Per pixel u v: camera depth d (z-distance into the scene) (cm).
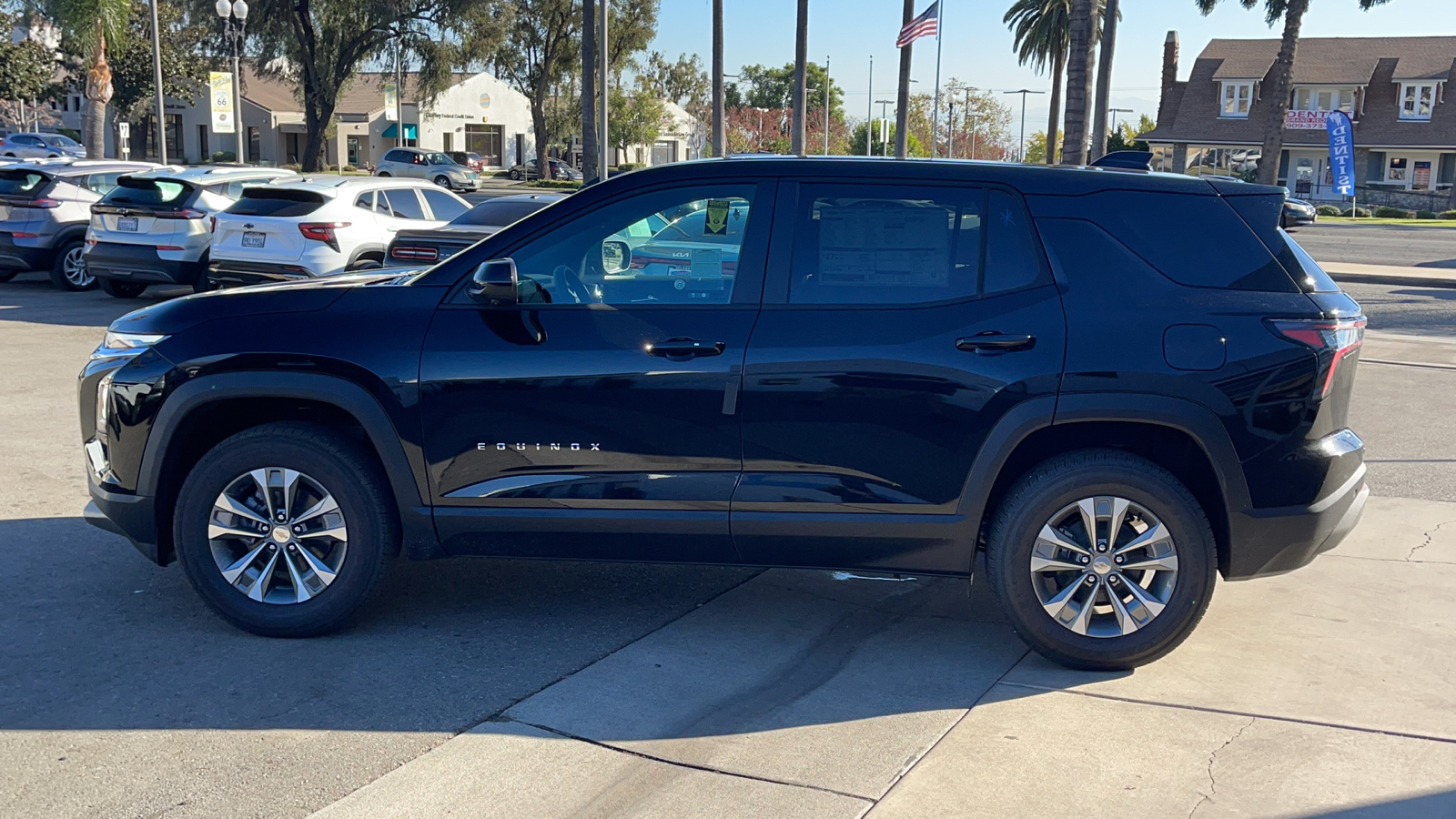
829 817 334
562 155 7425
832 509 433
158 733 379
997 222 436
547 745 376
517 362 438
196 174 1479
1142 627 433
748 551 443
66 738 375
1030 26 5147
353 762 363
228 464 449
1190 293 426
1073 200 435
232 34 3209
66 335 1212
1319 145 5684
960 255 436
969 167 443
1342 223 4144
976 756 373
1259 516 428
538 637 469
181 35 4953
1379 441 834
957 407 423
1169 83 6244
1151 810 342
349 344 444
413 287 455
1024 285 430
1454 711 410
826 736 386
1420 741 386
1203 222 436
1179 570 429
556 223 454
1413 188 5634
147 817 329
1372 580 548
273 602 457
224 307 463
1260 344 421
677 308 440
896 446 429
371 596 462
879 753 375
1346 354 432
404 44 4975
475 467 445
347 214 1324
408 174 4762
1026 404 421
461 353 441
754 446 433
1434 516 651
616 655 452
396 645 457
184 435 461
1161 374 418
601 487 440
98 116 3375
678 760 367
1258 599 523
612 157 6931
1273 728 395
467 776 355
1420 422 898
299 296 462
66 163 1664
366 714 396
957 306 430
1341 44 5828
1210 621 496
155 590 511
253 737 378
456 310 448
